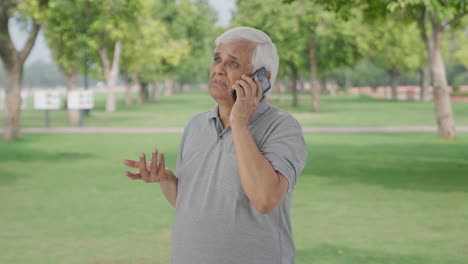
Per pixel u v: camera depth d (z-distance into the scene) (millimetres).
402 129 25609
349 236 7492
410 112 42000
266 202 2342
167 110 46781
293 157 2488
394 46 57781
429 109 46969
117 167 14312
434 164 14539
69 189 11172
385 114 39250
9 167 14383
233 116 2416
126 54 46594
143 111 45000
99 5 27844
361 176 12664
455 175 12719
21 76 22078
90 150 18234
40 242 7223
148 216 8727
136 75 58531
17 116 21938
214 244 2516
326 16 38812
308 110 45219
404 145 19078
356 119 33719
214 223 2527
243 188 2426
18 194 10656
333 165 14453
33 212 9055
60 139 21969
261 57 2576
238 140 2381
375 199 10016
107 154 17141
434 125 28406
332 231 7758
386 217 8602
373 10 20641
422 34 21234
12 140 21594
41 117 37094
